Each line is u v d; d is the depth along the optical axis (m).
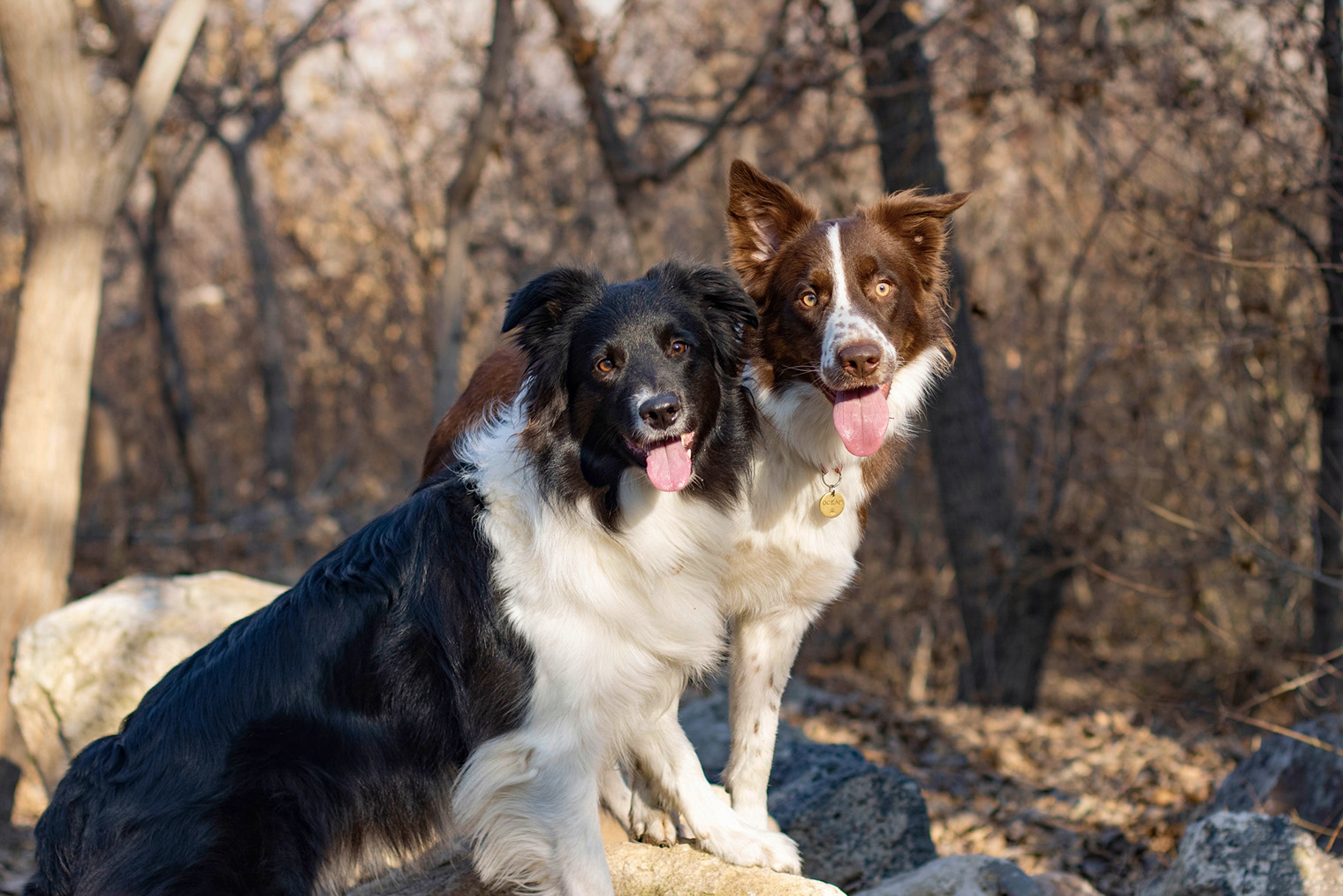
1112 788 7.52
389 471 24.44
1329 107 8.00
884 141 10.52
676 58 15.42
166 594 6.65
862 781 5.36
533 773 3.36
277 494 20.62
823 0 9.88
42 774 6.50
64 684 6.28
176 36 8.45
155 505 22.83
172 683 3.58
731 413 3.66
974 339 11.24
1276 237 9.45
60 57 8.07
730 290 3.63
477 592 3.44
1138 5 9.79
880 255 4.03
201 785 3.29
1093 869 6.24
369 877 3.63
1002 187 16.11
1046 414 13.02
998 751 8.38
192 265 29.16
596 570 3.40
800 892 3.44
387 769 3.44
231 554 17.44
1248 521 11.89
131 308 27.00
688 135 17.69
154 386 25.64
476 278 20.39
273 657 3.44
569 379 3.48
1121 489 12.72
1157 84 8.87
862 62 9.91
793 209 4.22
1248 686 11.98
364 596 3.49
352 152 21.89
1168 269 10.20
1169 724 10.41
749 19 15.93
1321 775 5.86
